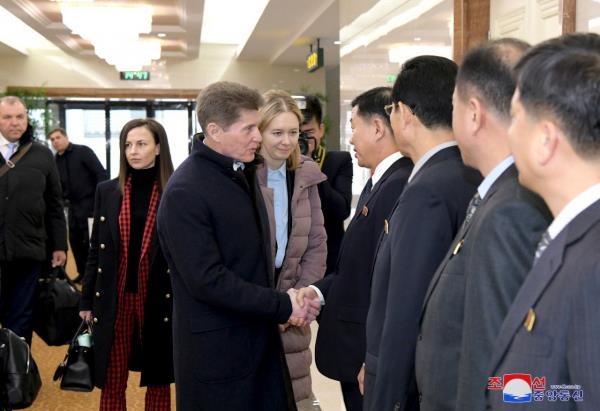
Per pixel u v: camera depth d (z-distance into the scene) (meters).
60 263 4.18
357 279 2.03
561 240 0.99
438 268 1.41
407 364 1.51
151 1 8.02
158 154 3.00
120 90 11.90
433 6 3.21
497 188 1.25
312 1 7.23
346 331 2.04
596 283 0.90
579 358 0.92
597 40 1.08
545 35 2.39
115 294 2.91
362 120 2.07
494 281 1.16
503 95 1.27
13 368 2.99
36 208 3.96
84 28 7.98
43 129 11.35
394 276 1.52
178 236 2.01
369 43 4.38
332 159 3.49
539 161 1.01
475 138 1.32
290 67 12.20
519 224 1.15
